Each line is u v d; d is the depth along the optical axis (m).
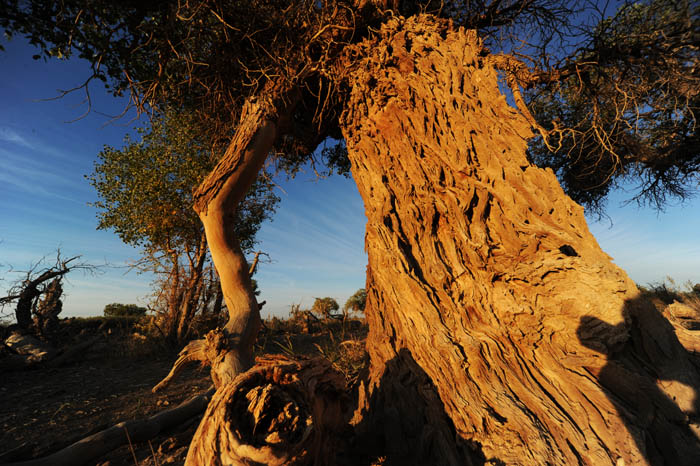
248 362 3.15
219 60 5.04
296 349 7.82
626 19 5.74
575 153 8.80
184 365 3.21
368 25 4.57
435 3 5.48
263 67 4.93
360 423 2.67
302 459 1.51
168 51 4.62
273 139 4.41
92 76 4.15
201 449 1.58
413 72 4.03
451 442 2.18
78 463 2.58
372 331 3.37
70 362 7.58
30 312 9.16
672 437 2.02
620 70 6.23
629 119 7.09
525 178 3.29
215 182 4.03
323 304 15.09
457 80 3.79
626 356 2.47
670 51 5.47
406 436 2.35
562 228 2.96
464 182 3.32
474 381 2.46
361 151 4.26
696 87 5.76
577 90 6.88
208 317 9.88
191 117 7.32
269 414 1.59
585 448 1.96
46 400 4.79
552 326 2.61
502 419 2.19
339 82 4.54
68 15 3.99
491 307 2.83
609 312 2.45
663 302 9.16
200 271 10.15
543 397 2.30
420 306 2.95
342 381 2.19
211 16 4.79
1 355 7.32
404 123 3.88
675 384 2.33
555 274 2.70
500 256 2.96
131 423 3.06
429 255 3.22
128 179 9.88
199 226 10.19
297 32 4.72
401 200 3.62
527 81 5.20
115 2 3.94
